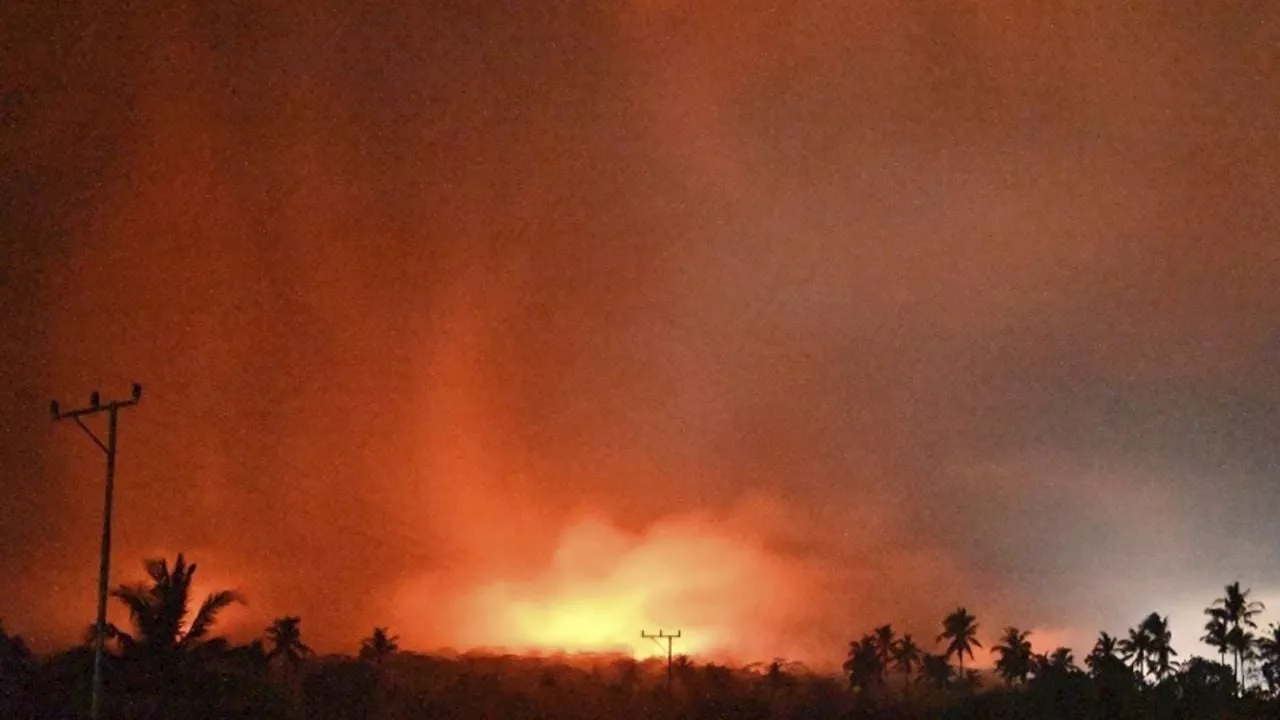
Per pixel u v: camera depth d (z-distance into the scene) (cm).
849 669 10944
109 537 3850
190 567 5103
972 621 11438
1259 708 7562
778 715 8394
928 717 8188
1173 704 7738
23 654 5031
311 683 6300
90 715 3803
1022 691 8562
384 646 8962
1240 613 10569
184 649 4950
